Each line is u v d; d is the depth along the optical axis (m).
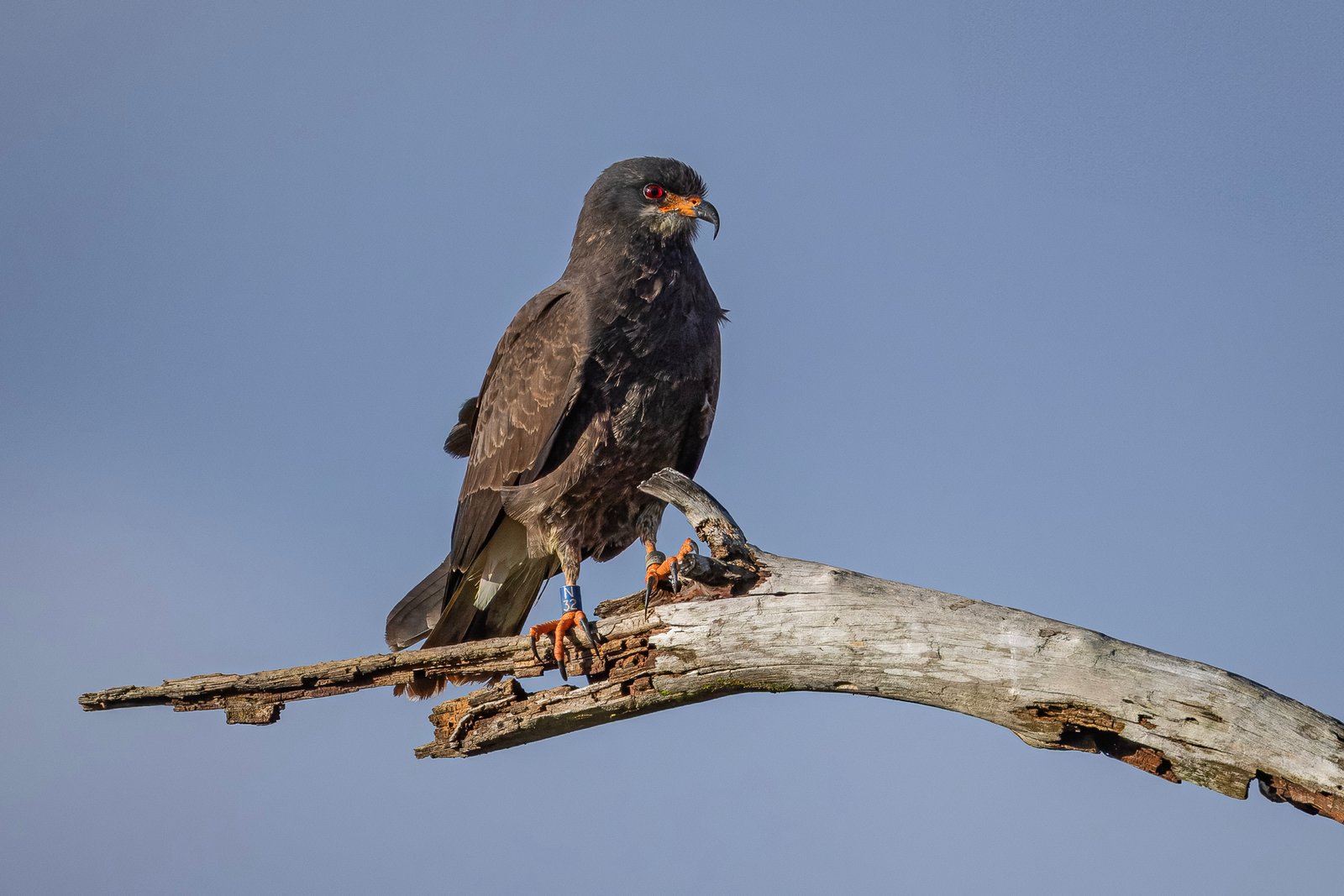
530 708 10.56
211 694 11.21
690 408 13.09
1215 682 8.58
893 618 9.52
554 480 12.81
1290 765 8.29
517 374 13.17
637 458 12.97
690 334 12.81
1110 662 8.85
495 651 11.07
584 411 12.80
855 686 9.71
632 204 12.80
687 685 10.20
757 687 10.09
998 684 9.12
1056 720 9.02
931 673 9.34
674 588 10.71
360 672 11.17
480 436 13.67
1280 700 8.44
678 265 12.81
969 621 9.33
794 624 9.76
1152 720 8.68
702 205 12.69
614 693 10.41
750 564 10.09
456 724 10.79
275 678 11.19
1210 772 8.60
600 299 12.62
